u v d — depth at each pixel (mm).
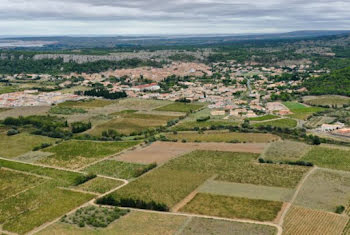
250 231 190750
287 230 190750
